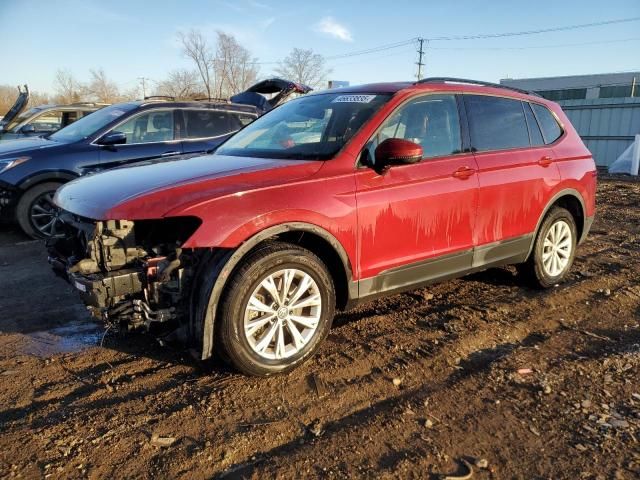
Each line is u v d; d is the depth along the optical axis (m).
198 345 3.11
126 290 3.05
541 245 4.94
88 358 3.63
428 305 4.70
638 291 5.20
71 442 2.70
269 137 4.30
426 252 4.00
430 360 3.66
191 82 44.03
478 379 3.43
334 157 3.62
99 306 3.00
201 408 3.02
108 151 7.25
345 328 4.17
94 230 3.13
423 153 4.05
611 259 6.37
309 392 3.23
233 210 3.11
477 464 2.62
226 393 3.18
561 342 4.03
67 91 50.56
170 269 3.03
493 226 4.45
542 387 3.32
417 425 2.92
